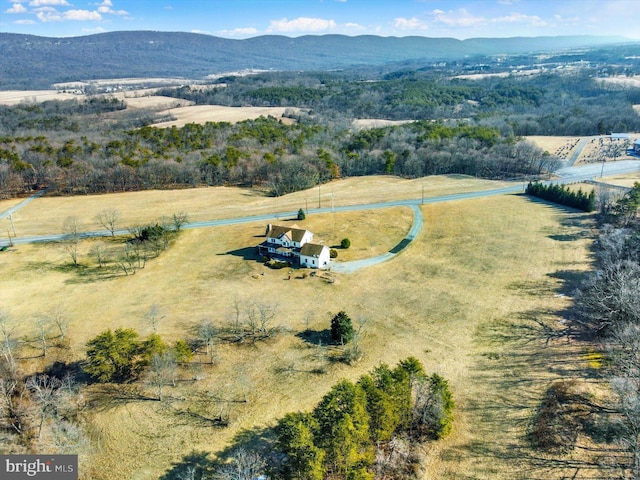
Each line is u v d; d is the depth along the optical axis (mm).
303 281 96250
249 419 59000
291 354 72250
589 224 122625
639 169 178500
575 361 67062
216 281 97312
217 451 54188
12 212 137875
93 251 112562
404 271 100562
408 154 187125
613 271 79750
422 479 50344
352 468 49594
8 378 65125
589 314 76938
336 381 65750
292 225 121250
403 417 55656
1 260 106812
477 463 51938
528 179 172875
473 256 107062
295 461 48219
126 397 63406
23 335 77625
